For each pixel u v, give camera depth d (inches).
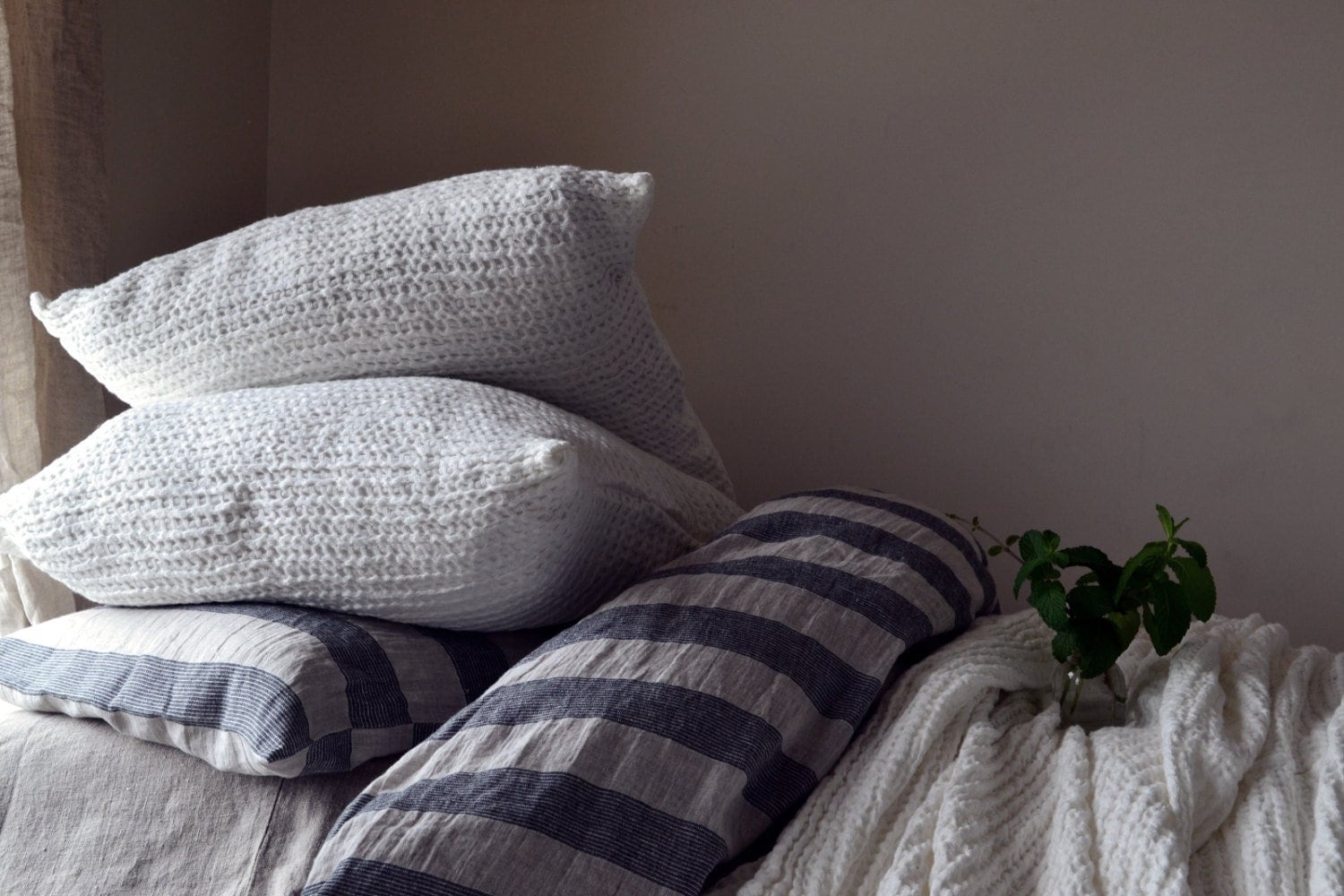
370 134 75.9
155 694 29.8
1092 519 65.3
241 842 27.4
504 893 21.8
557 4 72.7
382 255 35.2
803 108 69.1
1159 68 62.3
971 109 65.9
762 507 36.2
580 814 23.2
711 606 29.1
